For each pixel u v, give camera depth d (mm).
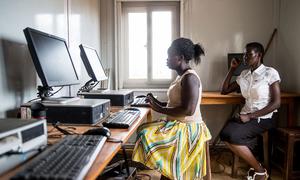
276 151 2758
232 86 2820
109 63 3441
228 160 3068
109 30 3420
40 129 924
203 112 3479
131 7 3479
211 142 3461
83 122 1352
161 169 1542
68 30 2238
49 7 1862
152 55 3535
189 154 1578
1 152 739
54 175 634
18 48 1438
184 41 1731
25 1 1521
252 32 3402
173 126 1653
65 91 2156
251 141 2500
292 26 3076
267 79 2430
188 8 3389
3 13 1298
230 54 3271
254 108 2473
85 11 2736
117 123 1337
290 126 2762
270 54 3428
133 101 2371
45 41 1383
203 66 3422
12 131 780
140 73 3570
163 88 3547
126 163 2242
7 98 1330
